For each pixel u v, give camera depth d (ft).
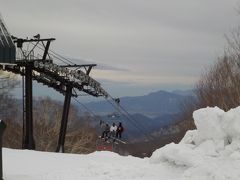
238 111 35.01
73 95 108.68
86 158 49.37
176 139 132.87
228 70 106.01
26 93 91.97
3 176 36.86
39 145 156.56
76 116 182.29
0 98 154.51
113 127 107.45
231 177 30.37
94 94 110.93
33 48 88.74
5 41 49.70
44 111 161.58
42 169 41.11
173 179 32.81
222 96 104.53
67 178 34.68
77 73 102.32
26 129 92.68
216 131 35.60
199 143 36.94
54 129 159.02
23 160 47.93
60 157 50.88
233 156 32.76
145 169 35.73
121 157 51.01
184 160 34.83
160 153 37.81
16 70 89.30
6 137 151.33
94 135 175.73
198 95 127.24
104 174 35.58
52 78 99.40
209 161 33.71
